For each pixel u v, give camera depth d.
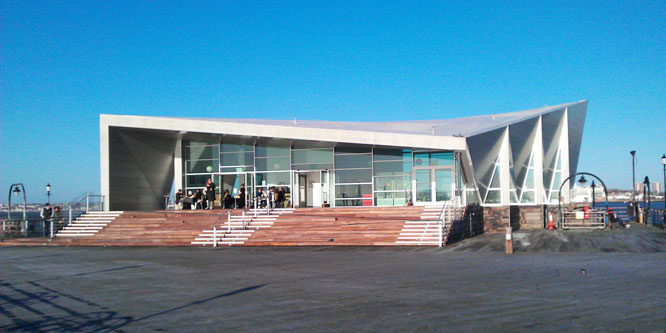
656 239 22.97
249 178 34.12
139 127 30.92
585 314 8.59
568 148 37.44
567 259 16.45
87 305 10.46
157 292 11.80
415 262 16.41
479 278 12.77
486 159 29.86
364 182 32.25
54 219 30.12
